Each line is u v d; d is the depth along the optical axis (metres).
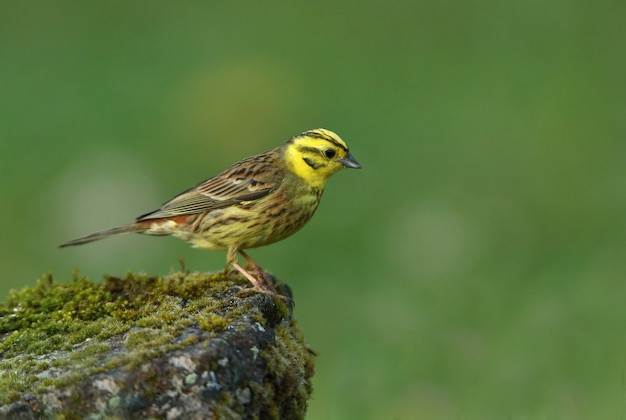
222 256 14.74
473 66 19.25
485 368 12.42
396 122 17.70
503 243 15.12
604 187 16.23
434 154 16.98
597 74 18.55
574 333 12.83
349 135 17.44
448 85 18.72
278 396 7.23
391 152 17.00
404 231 15.30
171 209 9.85
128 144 17.19
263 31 20.50
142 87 18.64
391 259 14.77
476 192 16.19
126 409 6.87
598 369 12.03
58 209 15.67
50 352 7.53
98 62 19.47
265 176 9.74
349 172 16.52
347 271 14.66
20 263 15.01
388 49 19.83
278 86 18.45
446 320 13.49
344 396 12.07
